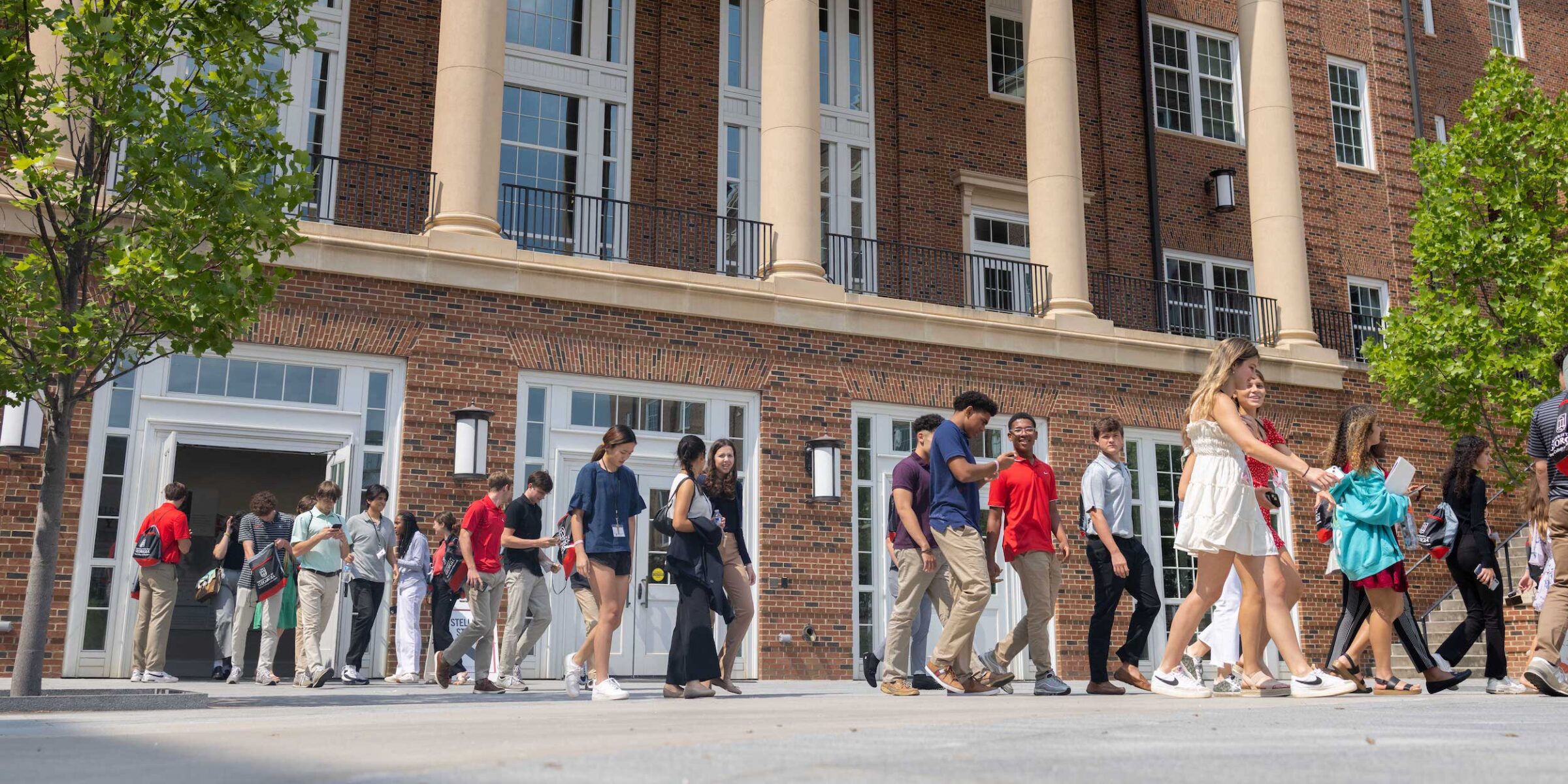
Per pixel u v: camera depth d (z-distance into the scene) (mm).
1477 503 8641
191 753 3070
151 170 7969
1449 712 4211
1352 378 20938
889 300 16656
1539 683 6707
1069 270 17984
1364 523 7883
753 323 15844
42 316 8219
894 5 20547
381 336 13875
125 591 12633
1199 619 6938
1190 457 7102
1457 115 25203
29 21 8133
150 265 7652
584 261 14953
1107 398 18047
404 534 12961
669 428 15344
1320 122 23172
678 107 18625
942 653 7996
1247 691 7762
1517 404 17812
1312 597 19031
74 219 8453
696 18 19078
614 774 2090
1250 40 20844
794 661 15188
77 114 8148
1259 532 6680
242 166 8203
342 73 16469
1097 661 8609
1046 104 18281
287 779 2199
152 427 12992
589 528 8188
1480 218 19125
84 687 10148
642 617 14797
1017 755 2430
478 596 10664
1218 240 22234
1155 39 22766
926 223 19938
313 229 13695
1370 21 24500
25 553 12273
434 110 16734
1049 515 8586
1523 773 2053
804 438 15867
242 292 8328
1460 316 18188
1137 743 2723
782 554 15422
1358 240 23203
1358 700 6070
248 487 25094
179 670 15180
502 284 14461
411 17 17016
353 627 12219
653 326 15289
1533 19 26828
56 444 8062
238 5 8414
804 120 16469
